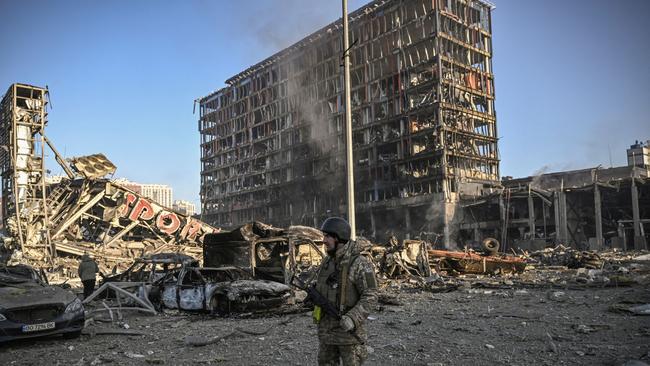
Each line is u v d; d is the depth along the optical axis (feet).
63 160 133.28
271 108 307.99
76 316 27.45
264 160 316.81
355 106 253.03
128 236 141.28
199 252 139.13
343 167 254.06
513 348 21.72
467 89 224.33
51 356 23.31
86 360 22.11
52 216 127.54
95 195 131.95
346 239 11.62
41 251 115.85
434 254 73.36
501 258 74.84
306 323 30.91
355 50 256.93
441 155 209.97
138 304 41.75
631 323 26.89
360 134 254.88
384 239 227.81
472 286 54.39
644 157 224.94
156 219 140.46
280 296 37.45
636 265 80.48
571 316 30.25
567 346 21.59
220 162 352.69
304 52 285.84
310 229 58.75
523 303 38.17
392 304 39.06
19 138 123.65
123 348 24.93
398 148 228.63
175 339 27.09
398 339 24.54
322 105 271.90
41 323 25.91
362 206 235.40
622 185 163.02
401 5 235.40
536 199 188.24
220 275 42.09
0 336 24.84
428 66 222.07
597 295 41.75
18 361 22.26
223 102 356.59
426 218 211.82
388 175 232.53
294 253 49.78
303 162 278.46
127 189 135.03
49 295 27.55
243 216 323.78
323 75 274.57
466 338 24.43
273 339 25.63
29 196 125.29
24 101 128.16
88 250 120.67
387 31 241.14
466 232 206.18
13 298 26.58
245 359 21.18
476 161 224.33
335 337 11.05
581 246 168.14
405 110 225.76
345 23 55.06
